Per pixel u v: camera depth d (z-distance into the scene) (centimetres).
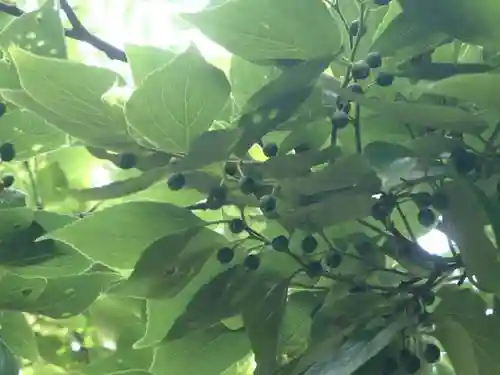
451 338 45
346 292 47
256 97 43
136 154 45
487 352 45
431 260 46
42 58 42
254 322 46
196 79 42
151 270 45
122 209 45
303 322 50
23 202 56
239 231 47
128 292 46
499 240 42
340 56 46
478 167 43
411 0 43
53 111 44
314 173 42
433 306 50
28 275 51
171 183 44
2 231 50
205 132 42
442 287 47
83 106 43
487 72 44
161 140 43
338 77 48
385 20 44
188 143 44
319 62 44
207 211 52
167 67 42
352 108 47
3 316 57
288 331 50
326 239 46
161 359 49
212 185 45
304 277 48
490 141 44
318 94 45
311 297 49
